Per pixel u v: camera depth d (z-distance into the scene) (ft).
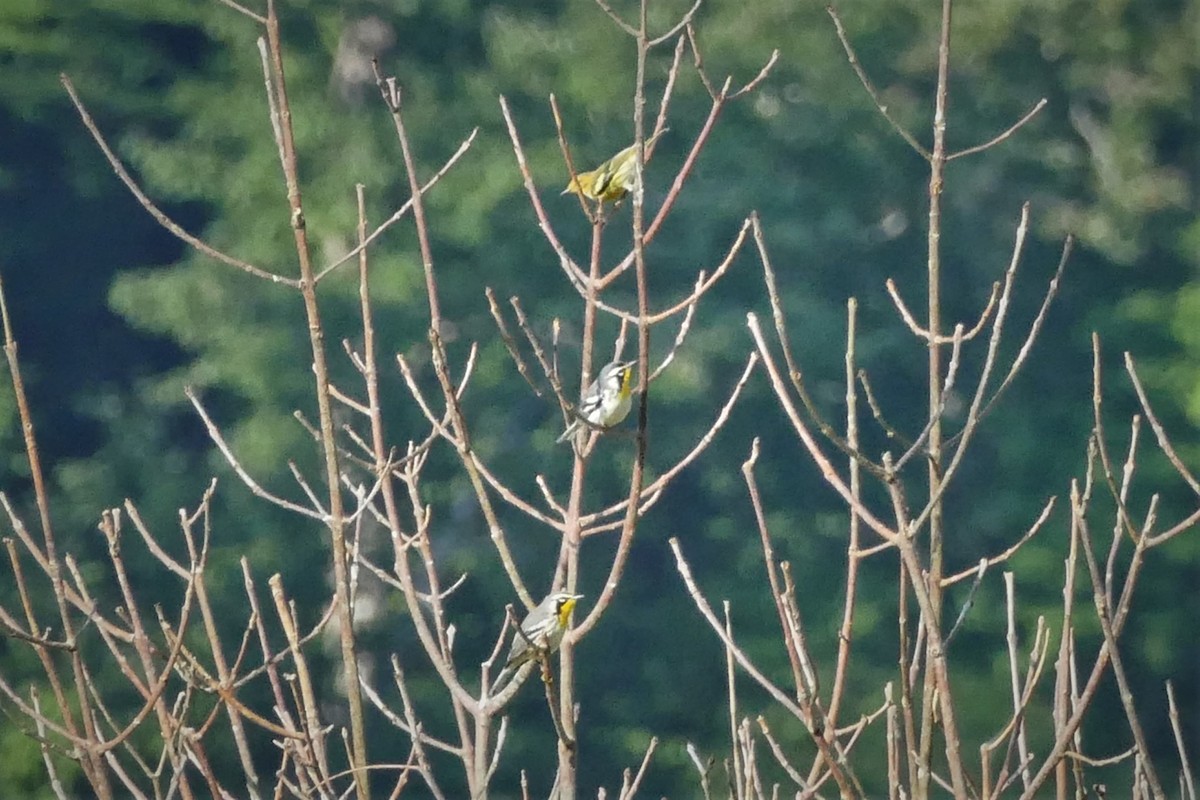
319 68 121.49
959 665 108.17
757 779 24.22
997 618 108.37
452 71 123.75
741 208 117.39
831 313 117.08
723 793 99.50
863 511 22.89
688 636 110.52
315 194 113.70
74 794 82.64
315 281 24.77
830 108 122.62
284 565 105.81
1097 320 124.16
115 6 118.93
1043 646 24.84
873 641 109.09
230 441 114.52
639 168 24.26
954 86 128.77
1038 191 129.08
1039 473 117.70
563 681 26.16
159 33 127.95
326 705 100.94
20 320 121.39
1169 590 112.16
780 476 114.52
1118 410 121.19
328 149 116.67
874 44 126.41
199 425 117.08
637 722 109.19
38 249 122.93
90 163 123.13
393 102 26.63
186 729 24.94
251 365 109.50
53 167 124.36
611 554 111.65
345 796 25.94
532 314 113.70
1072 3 128.98
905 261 122.62
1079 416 120.37
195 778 82.64
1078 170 131.13
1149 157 132.77
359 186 26.25
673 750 107.45
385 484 26.63
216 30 120.98
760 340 23.04
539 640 26.53
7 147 123.24
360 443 28.04
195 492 110.22
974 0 126.11
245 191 114.32
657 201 116.88
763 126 122.21
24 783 81.41
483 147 117.39
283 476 108.06
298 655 25.58
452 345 111.86
